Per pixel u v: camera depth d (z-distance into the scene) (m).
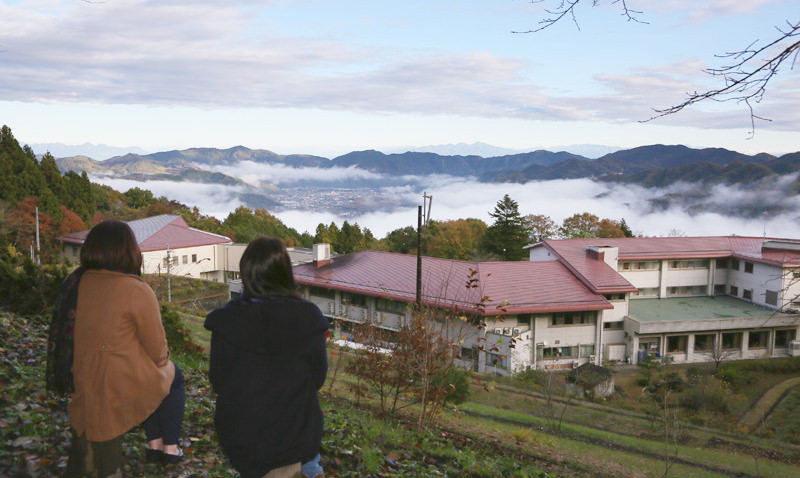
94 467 2.31
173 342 11.23
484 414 15.48
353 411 9.55
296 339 2.03
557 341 36.22
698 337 41.25
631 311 43.34
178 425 2.80
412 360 9.75
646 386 32.41
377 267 40.38
